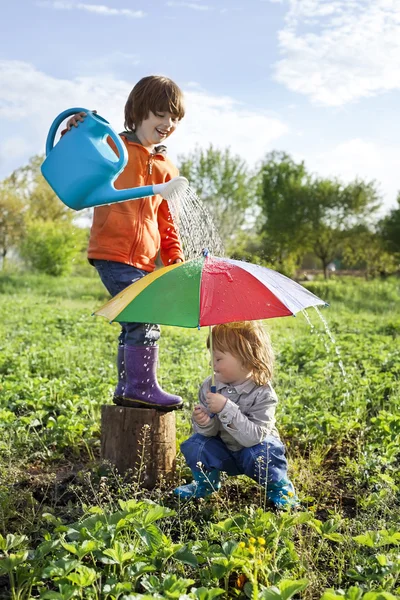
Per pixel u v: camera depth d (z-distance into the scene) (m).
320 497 3.94
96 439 4.87
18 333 10.52
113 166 3.53
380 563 2.75
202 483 3.80
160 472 4.02
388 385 6.25
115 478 3.91
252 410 3.69
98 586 2.66
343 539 3.06
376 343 9.38
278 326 11.75
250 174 36.62
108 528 2.91
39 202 43.00
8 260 36.28
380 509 3.67
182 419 5.39
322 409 5.62
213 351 3.70
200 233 4.05
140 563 2.75
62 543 2.76
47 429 5.01
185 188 3.56
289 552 2.96
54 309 15.52
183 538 3.32
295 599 2.80
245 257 4.24
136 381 4.04
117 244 4.00
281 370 7.64
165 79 4.02
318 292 22.62
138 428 4.00
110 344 9.49
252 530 3.06
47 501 3.85
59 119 3.75
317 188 37.09
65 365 7.62
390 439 4.69
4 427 4.94
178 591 2.45
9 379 6.80
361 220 36.72
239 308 3.12
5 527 3.46
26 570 2.83
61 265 31.69
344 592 2.57
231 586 2.92
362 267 45.50
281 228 36.91
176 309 3.12
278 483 3.66
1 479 4.05
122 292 3.38
